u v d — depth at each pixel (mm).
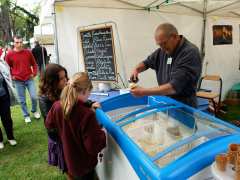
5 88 2713
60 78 1508
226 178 744
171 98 1749
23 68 3494
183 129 1248
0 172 2385
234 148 798
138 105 1915
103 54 2850
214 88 4430
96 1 2850
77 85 1265
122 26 3100
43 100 1546
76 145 1335
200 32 3855
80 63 2951
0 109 2762
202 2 3104
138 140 1150
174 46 1729
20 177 2297
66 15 2768
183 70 1612
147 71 3412
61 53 2828
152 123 1376
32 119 3852
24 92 3611
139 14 3184
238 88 4547
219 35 4164
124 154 1165
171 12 3443
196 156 840
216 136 1021
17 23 18766
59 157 1490
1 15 12688
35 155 2707
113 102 1798
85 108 1271
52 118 1390
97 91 2816
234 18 4320
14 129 3445
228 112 4066
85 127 1233
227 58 4438
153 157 934
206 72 4180
